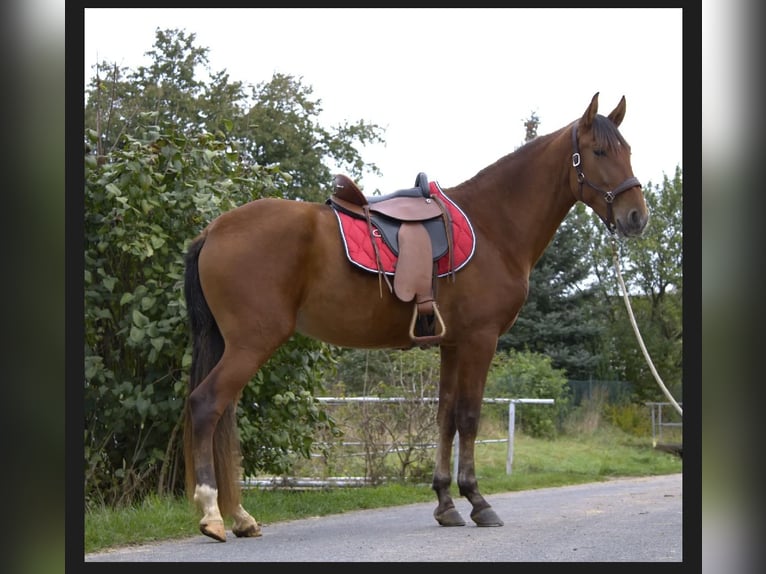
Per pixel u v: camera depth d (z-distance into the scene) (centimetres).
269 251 506
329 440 905
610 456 1395
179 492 677
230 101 2572
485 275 558
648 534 513
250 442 720
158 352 634
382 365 1280
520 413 1767
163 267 661
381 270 527
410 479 901
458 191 589
